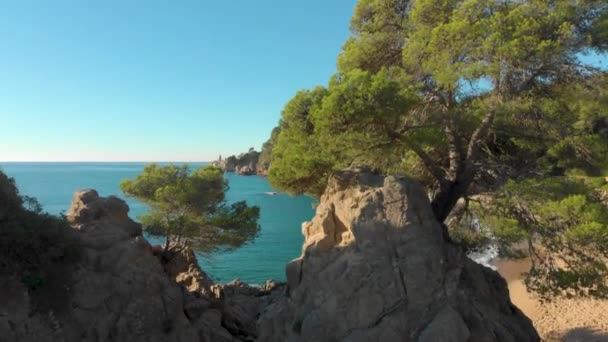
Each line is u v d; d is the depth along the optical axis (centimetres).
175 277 2195
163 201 2542
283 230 6950
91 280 1336
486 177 1836
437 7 1616
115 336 1329
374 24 1869
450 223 2041
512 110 1502
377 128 1489
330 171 1609
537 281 1628
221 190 2764
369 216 1378
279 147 1691
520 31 1370
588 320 2711
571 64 1451
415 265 1312
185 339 1452
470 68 1388
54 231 1323
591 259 1477
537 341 1614
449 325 1220
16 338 1153
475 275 1521
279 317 1457
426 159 1652
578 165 1680
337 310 1307
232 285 2934
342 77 1506
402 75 1673
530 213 1620
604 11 1400
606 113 1500
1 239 1212
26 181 17788
